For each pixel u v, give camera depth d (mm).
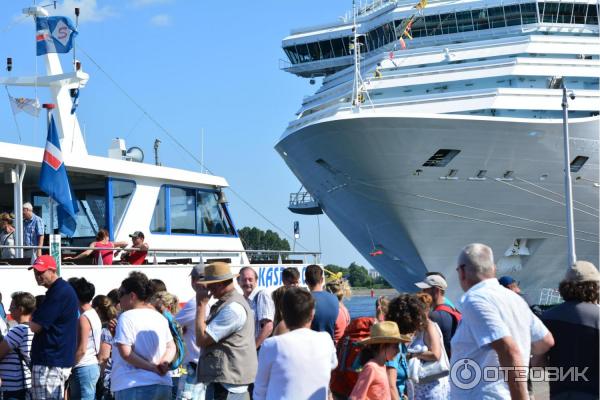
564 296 6250
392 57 30641
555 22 31062
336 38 35719
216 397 7152
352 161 26188
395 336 6121
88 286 8711
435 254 27828
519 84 28844
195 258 15148
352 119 25172
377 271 33969
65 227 12742
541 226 27875
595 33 30828
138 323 7457
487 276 5824
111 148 17016
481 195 26688
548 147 25906
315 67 36594
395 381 6613
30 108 15297
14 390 8359
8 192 14422
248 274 9219
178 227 14969
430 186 26312
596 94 28000
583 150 26375
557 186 26891
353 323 7594
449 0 32281
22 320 8633
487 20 31219
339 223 31391
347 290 9445
